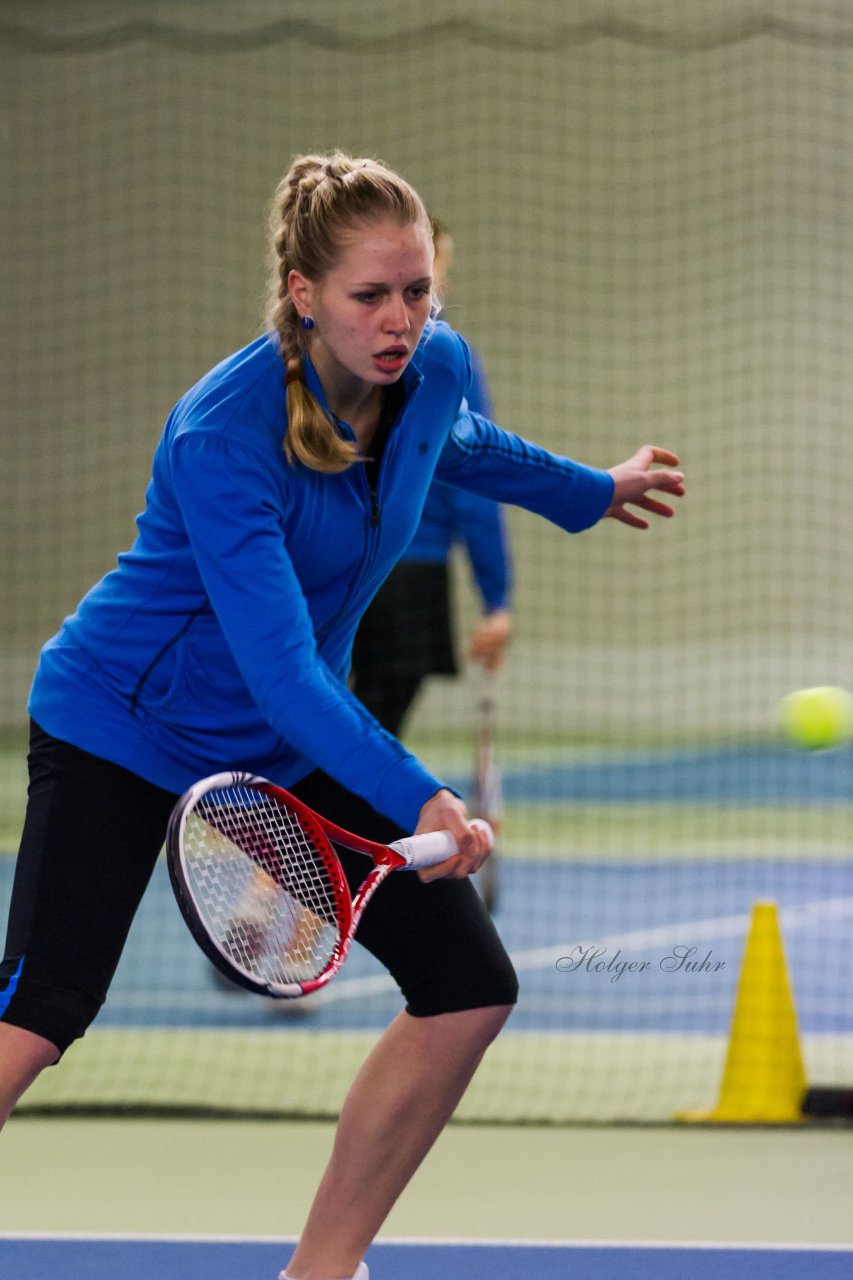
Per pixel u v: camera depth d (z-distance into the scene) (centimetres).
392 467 739
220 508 681
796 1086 1396
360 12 4334
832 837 2864
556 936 2103
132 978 1942
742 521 4344
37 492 4453
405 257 677
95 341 4431
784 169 4259
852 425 4309
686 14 4272
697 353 4322
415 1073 779
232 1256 1037
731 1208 1145
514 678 4419
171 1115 1381
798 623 4350
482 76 4309
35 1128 1348
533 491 881
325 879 734
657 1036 1656
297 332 704
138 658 750
